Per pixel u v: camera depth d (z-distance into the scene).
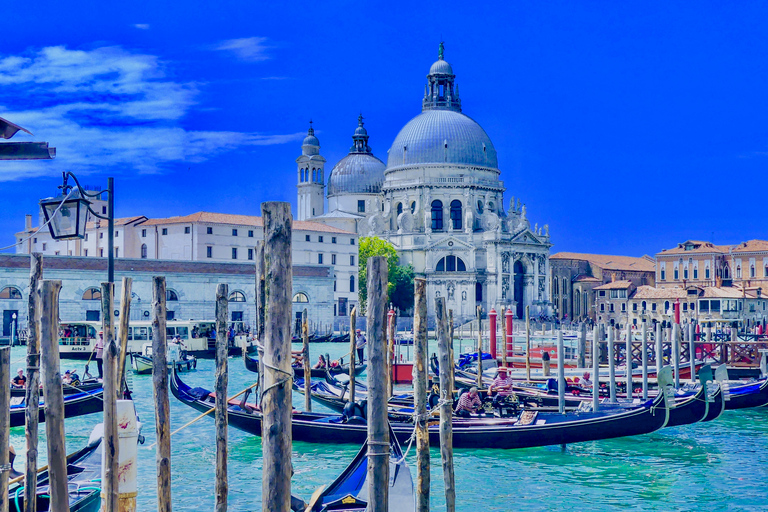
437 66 143.12
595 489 22.25
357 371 51.41
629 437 29.08
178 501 20.56
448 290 127.12
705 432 30.67
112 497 12.41
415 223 134.50
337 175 146.88
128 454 13.20
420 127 137.62
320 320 99.62
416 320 15.75
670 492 21.95
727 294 124.06
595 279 155.88
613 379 30.50
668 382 25.50
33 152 11.57
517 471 24.03
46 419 12.38
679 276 147.50
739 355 46.62
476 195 135.25
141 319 83.62
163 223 104.44
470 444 25.69
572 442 25.70
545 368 43.09
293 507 15.77
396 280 123.44
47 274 78.19
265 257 10.62
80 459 17.97
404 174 136.62
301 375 48.41
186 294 87.31
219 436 15.67
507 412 28.41
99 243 111.94
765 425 32.38
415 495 17.98
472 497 21.36
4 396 11.51
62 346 60.38
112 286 12.69
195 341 65.50
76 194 15.99
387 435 12.84
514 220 135.50
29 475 14.01
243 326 83.00
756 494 21.81
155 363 14.61
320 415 27.11
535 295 132.88
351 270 120.19
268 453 10.40
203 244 101.81
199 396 28.30
